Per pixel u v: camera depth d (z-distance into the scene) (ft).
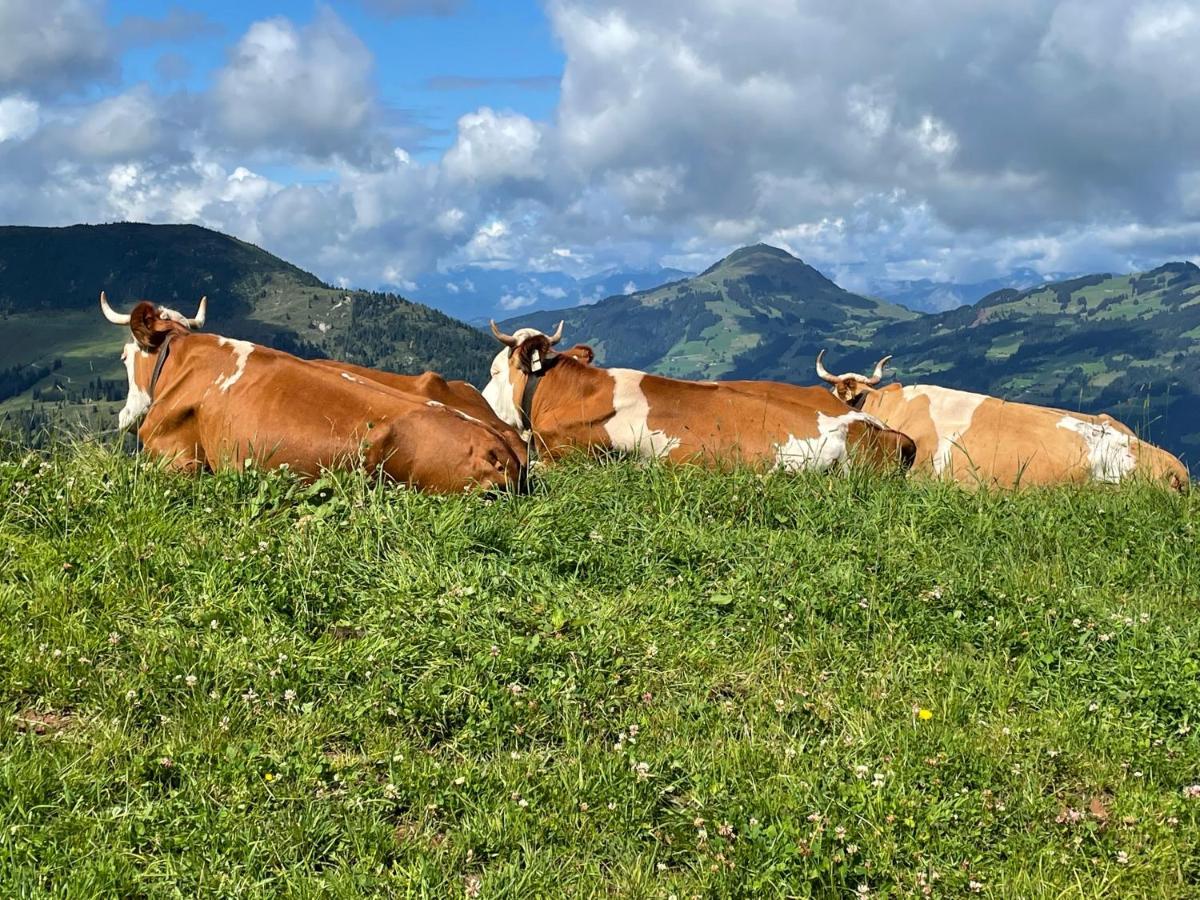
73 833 16.52
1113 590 32.09
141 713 19.75
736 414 45.47
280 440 32.07
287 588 23.93
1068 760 21.01
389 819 18.11
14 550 24.61
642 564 28.55
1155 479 44.78
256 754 18.75
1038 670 25.05
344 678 21.34
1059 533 35.88
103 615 22.43
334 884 16.03
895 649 25.57
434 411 32.63
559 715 21.13
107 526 25.82
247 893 15.83
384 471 31.63
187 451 34.12
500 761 19.52
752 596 27.14
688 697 22.39
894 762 19.97
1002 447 48.98
